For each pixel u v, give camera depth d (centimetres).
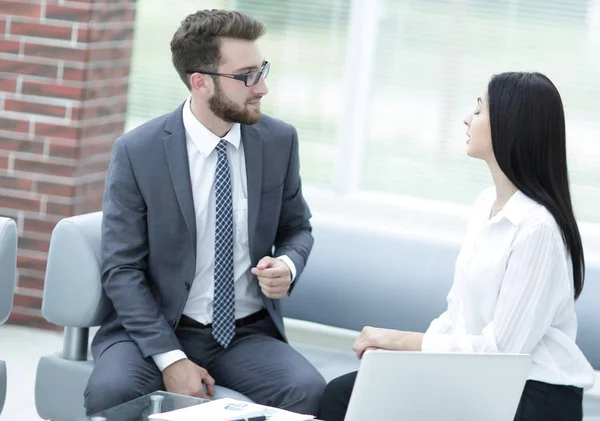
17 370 529
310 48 612
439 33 591
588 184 571
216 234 407
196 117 412
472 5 583
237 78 400
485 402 309
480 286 351
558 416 341
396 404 301
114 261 402
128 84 625
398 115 603
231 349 410
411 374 297
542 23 573
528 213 343
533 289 336
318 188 619
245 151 415
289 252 421
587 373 347
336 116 612
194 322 410
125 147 408
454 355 299
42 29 580
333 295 469
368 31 601
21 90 586
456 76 591
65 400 415
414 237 475
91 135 593
